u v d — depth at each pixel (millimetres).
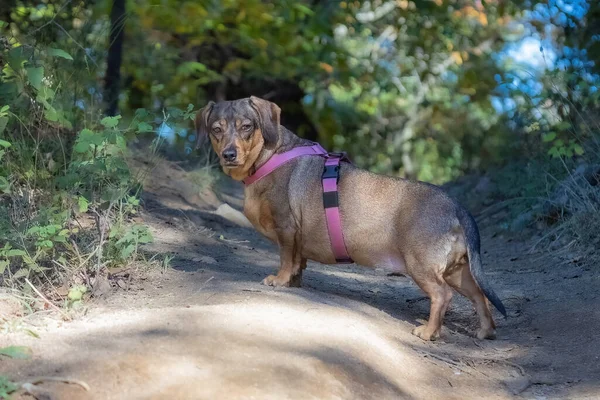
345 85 13891
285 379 3668
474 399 4133
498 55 15031
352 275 6820
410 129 16766
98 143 5207
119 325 4156
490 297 4961
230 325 4164
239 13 12180
